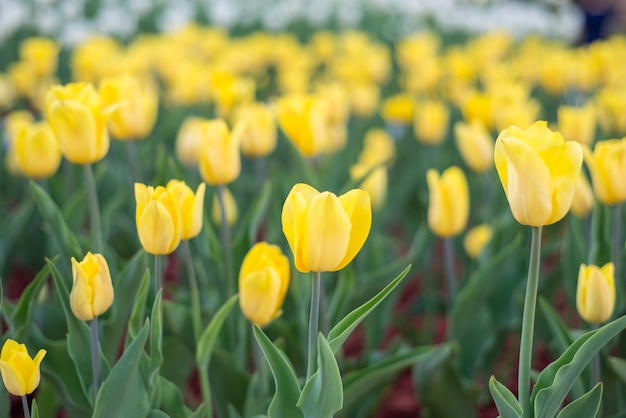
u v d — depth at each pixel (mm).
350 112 2445
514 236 1409
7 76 3213
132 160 1436
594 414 979
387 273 1337
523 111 1509
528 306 929
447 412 1267
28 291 1089
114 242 1603
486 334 1371
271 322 1243
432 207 1286
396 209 1933
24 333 1089
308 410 939
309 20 4438
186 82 1991
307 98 1332
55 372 1113
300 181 1356
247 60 2863
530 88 2832
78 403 1119
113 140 1979
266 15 4309
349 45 2992
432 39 4074
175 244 1020
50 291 1689
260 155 1450
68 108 1079
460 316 1305
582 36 4383
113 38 3641
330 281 1347
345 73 2555
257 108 1422
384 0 4668
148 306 1175
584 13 4344
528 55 3016
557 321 1082
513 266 1412
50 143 1228
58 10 3678
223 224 1229
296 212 896
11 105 2701
